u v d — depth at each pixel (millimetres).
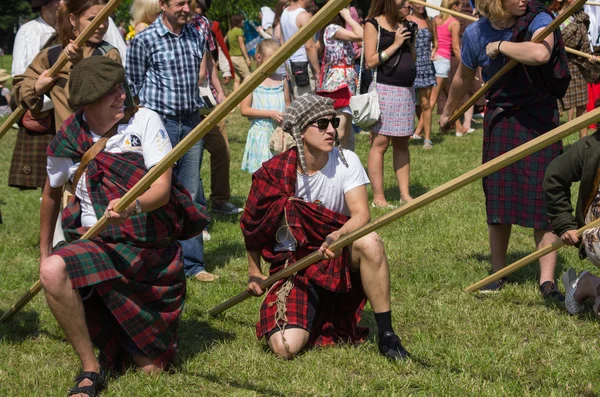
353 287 4258
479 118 14102
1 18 60594
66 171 3951
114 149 3840
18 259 6371
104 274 3662
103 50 4855
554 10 9453
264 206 4176
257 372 3957
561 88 5020
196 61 5836
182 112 5793
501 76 5078
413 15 10930
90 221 3877
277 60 2965
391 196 8516
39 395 3752
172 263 3918
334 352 4129
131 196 3533
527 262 4812
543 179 4668
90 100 3717
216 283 5555
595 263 4395
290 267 4113
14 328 4656
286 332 4109
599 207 4391
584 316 4688
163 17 5785
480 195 8188
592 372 3887
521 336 4438
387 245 6367
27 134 5828
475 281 5383
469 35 5270
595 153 4332
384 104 7770
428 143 11281
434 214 7395
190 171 5891
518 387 3732
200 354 4168
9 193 9352
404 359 4020
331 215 4129
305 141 4117
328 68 8016
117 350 3992
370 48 7672
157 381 3840
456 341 4332
